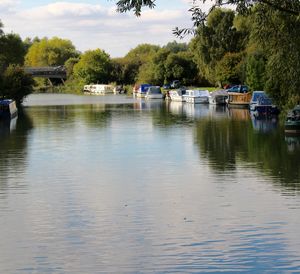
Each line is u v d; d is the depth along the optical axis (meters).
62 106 97.19
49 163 35.97
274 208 24.09
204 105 96.38
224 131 53.25
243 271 17.31
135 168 33.91
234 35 98.69
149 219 22.77
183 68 130.38
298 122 47.81
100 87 159.88
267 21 20.92
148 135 50.62
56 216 23.38
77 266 17.94
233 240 20.02
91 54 172.88
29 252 19.20
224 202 25.28
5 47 107.00
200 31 18.72
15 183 29.88
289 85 23.30
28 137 50.25
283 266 17.61
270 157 37.19
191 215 23.23
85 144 44.88
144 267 17.75
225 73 100.69
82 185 29.22
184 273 17.25
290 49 21.61
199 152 39.91
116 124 61.56
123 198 26.30
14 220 22.86
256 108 69.00
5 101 73.38
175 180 30.23
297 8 19.30
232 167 33.78
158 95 118.75
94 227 21.78
